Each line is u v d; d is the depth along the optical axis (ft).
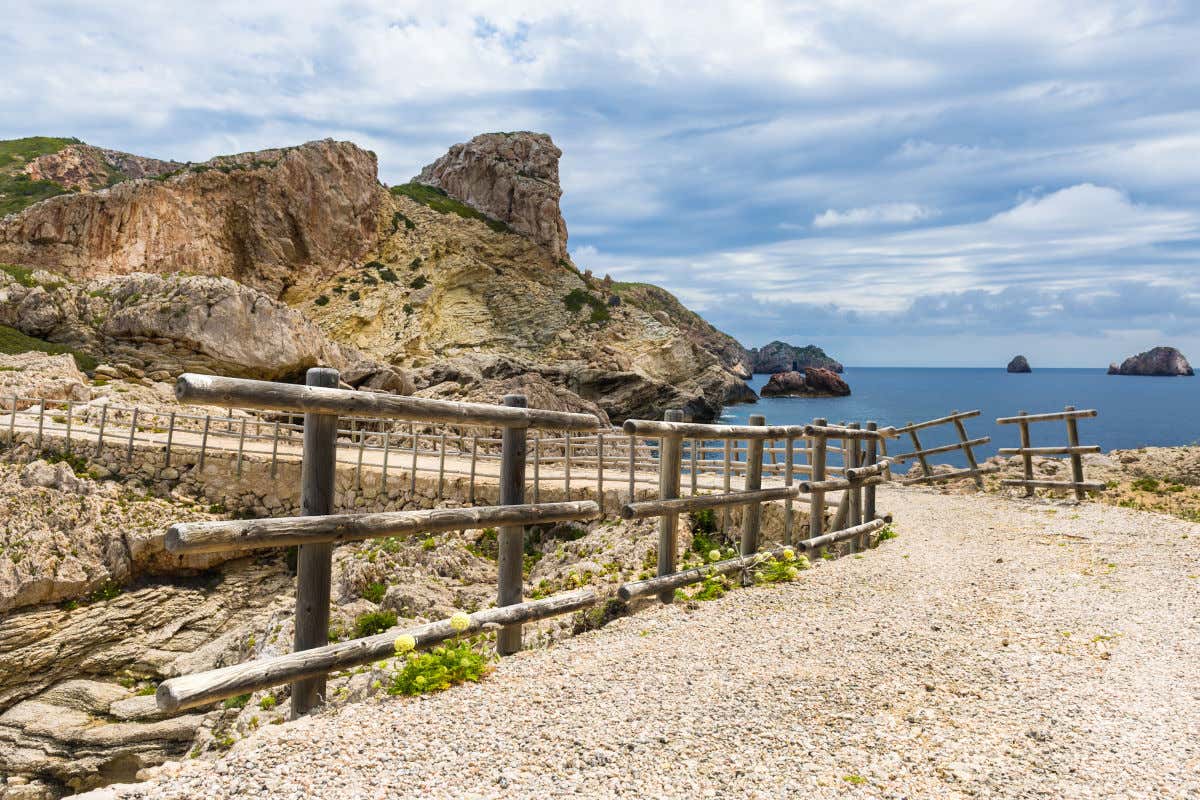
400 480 64.23
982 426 315.17
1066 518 40.70
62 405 91.15
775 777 10.89
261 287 224.33
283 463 70.08
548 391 136.15
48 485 64.95
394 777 11.02
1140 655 16.72
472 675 15.67
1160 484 54.08
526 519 19.08
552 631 25.72
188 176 207.72
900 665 15.98
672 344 278.67
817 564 28.27
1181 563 27.30
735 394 384.88
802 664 16.17
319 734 12.70
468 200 334.85
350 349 159.84
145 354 129.08
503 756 11.73
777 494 27.81
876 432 40.98
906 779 10.79
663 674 15.74
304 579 15.11
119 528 61.87
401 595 36.65
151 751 47.73
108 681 56.44
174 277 136.26
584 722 13.09
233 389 13.21
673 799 10.26
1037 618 19.93
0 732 49.78
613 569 34.24
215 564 63.93
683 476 61.05
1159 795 10.22
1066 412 49.42
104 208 186.09
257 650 38.34
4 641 53.42
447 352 250.57
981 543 33.53
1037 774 10.89
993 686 14.70
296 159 237.04
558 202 332.60
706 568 24.36
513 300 291.99
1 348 117.39
